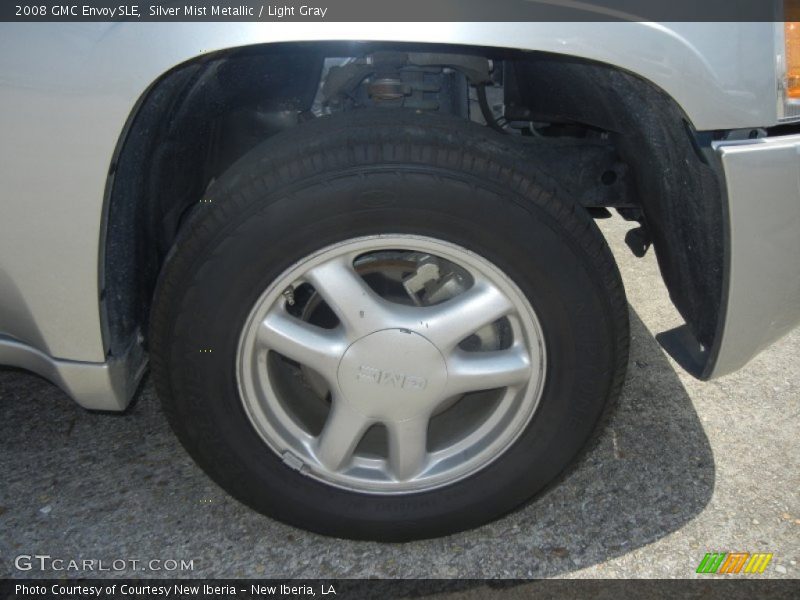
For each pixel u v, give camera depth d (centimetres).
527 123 250
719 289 175
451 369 177
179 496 215
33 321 173
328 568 195
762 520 210
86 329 172
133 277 183
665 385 265
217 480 190
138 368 193
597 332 175
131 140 161
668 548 201
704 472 226
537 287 170
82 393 183
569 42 147
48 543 199
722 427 245
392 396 178
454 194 161
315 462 188
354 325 172
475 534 205
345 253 168
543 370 179
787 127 162
